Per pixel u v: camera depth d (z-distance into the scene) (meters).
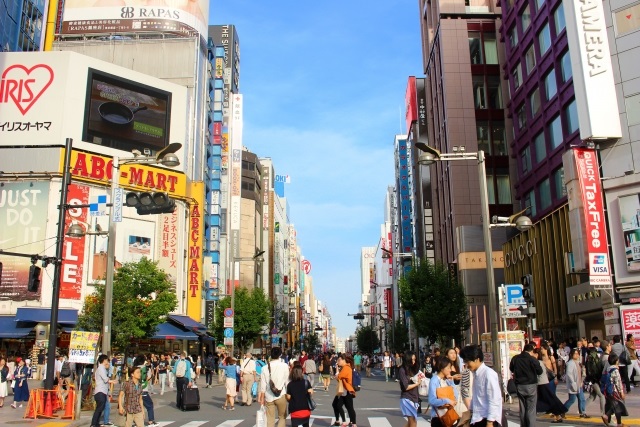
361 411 19.41
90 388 19.98
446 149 60.34
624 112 28.62
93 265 42.72
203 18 61.09
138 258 46.03
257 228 97.75
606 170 28.84
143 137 48.50
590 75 28.98
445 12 62.06
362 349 134.88
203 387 36.09
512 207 56.66
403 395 11.24
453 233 56.97
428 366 26.77
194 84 56.59
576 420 14.64
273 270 113.25
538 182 43.25
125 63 57.00
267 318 59.62
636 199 27.66
